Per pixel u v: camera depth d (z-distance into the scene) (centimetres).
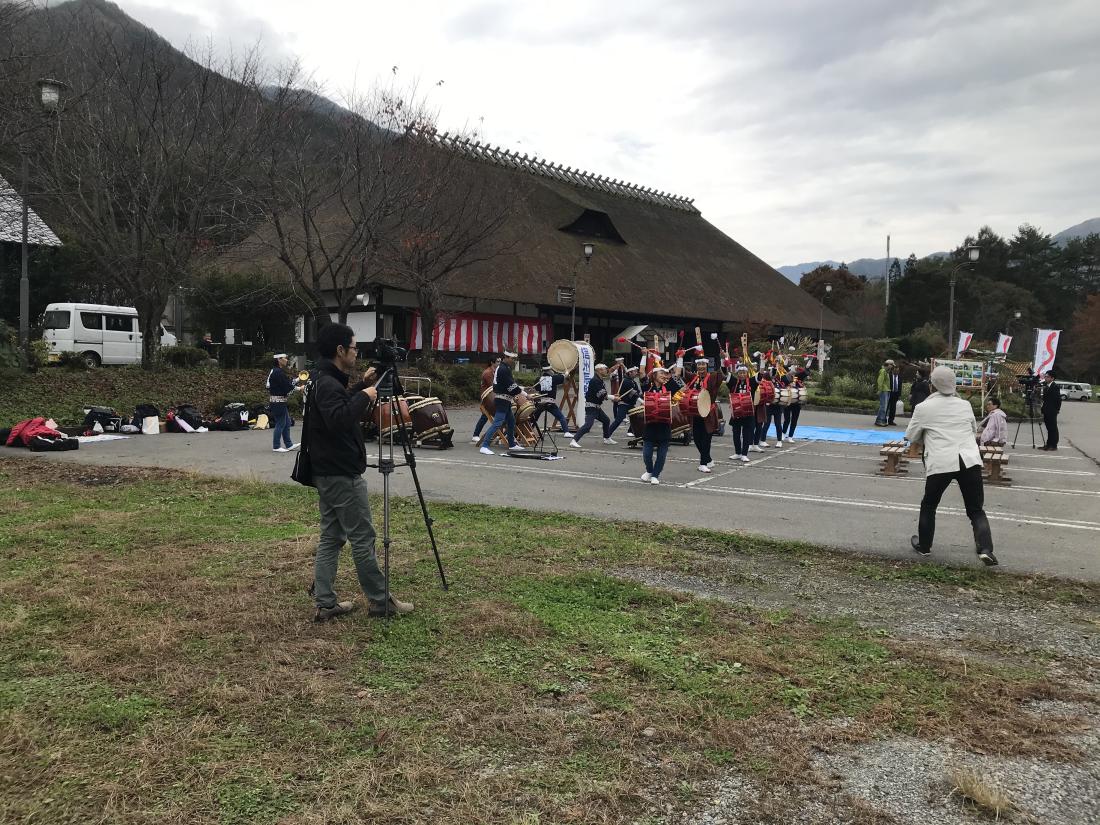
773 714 360
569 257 3522
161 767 296
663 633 461
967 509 652
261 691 363
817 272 7669
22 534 653
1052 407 1622
